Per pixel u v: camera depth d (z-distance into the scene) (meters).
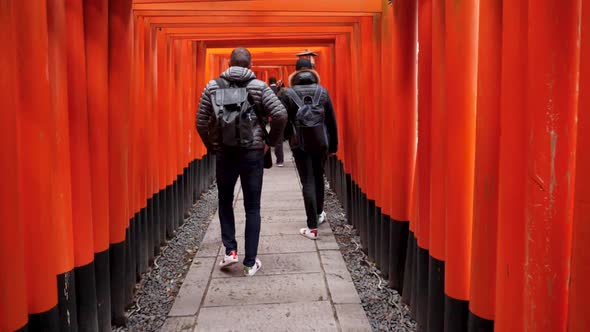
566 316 1.51
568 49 1.41
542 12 1.43
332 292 3.69
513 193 1.71
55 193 2.21
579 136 1.32
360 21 4.74
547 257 1.49
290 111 4.93
